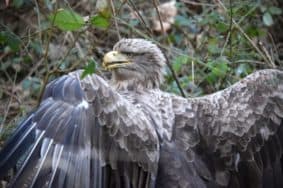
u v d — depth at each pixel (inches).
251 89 495.5
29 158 448.5
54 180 444.5
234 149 490.0
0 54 625.0
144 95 500.1
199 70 611.5
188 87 598.5
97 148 454.0
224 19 624.1
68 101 458.6
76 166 448.8
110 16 522.6
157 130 475.2
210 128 488.4
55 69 547.5
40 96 534.9
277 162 498.0
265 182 497.7
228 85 592.4
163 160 472.7
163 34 616.7
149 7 666.2
